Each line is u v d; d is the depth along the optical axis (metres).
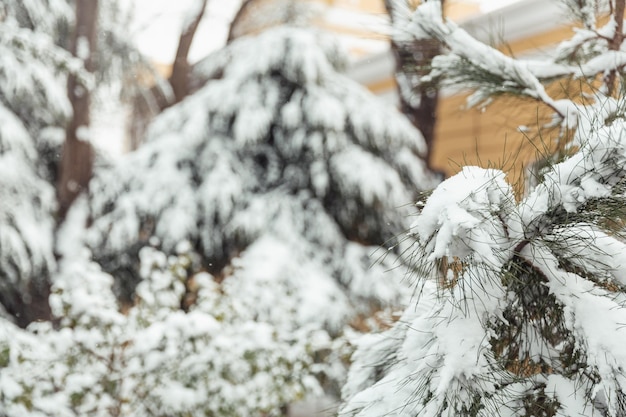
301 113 7.26
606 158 1.25
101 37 8.52
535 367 1.47
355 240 7.30
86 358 4.48
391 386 1.56
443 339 1.31
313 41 7.56
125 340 4.58
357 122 7.29
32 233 6.68
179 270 4.97
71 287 4.71
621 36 2.10
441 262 1.33
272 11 9.95
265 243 6.52
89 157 7.88
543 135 2.11
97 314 4.46
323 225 6.96
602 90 2.02
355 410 1.66
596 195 1.25
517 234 1.31
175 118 7.89
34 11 7.55
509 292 1.39
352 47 10.74
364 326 5.96
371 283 6.45
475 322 1.31
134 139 12.82
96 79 8.46
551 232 1.32
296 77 7.39
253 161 7.54
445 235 1.20
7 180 6.63
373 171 7.01
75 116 7.76
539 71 2.12
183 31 9.20
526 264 1.38
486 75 2.04
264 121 7.30
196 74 9.44
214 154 7.36
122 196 7.19
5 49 6.13
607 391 1.25
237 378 4.70
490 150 7.40
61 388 4.42
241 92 7.52
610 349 1.27
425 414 1.29
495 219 1.28
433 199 1.27
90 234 7.03
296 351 4.78
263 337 4.70
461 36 2.04
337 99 7.40
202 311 4.97
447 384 1.25
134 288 7.06
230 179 7.13
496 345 1.42
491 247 1.25
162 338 4.51
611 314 1.32
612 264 1.35
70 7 8.52
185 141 7.45
